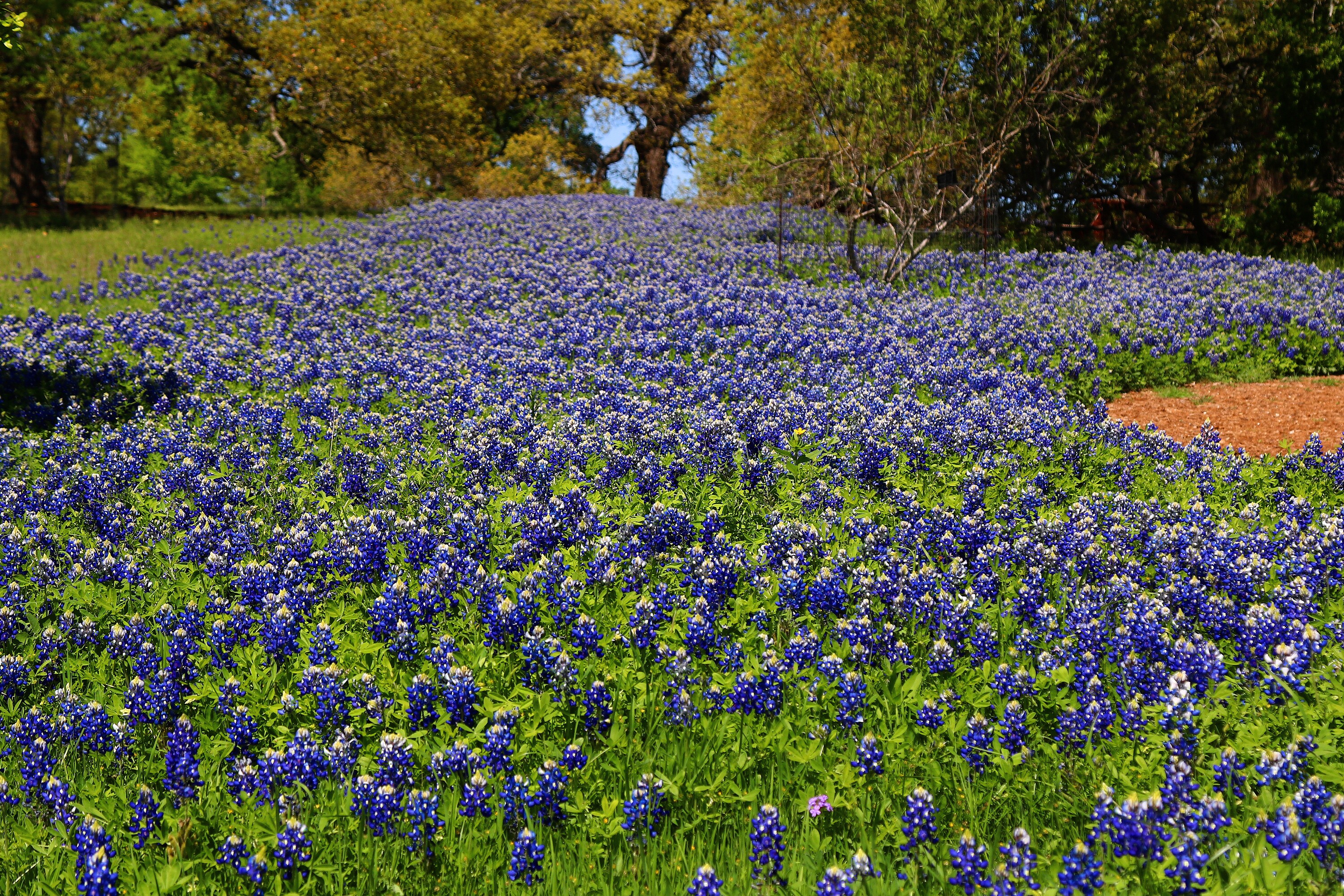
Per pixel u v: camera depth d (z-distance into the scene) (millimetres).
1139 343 15031
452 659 5629
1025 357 14961
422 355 14875
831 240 27312
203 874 4199
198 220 36156
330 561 7062
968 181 22188
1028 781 4582
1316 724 4738
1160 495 8977
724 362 14922
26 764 4805
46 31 36688
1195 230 31703
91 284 20812
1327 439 11227
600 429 10664
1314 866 3875
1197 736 4672
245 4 42156
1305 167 27547
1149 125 26828
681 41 53312
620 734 4941
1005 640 5980
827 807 4449
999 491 8844
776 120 23344
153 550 7590
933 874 4035
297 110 42875
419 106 42062
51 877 4184
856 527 7602
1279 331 15164
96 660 5902
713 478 9078
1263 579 6238
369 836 4414
